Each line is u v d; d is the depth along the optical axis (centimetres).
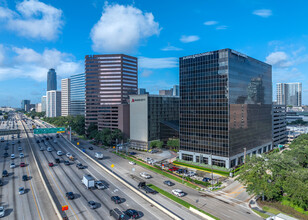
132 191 6178
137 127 12281
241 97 9031
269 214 4869
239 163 8956
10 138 16600
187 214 4822
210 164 8719
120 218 4462
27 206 5284
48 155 10856
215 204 5391
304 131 16012
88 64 17438
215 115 8525
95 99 17300
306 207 5038
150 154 11025
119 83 16950
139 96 12131
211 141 8688
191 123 9350
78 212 4894
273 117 12775
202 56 8975
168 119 13238
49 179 7188
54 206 5128
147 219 4572
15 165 8925
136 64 18162
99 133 13825
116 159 10062
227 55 8194
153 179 7250
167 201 5516
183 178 7269
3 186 6606
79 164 8638
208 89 8750
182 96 9694
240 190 6338
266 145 11431
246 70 9481
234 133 8525
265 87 11338
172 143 11388
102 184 6462
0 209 4866
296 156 7962
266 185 5147
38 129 12988
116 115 14412
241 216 4775
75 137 17088
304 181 5197
